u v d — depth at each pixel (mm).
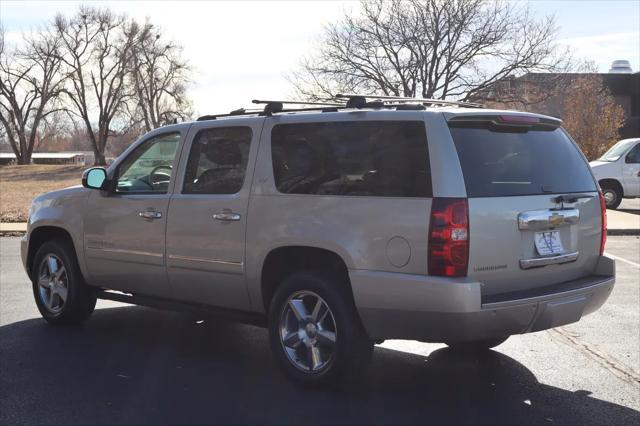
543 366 5742
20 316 7359
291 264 5320
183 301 6016
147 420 4488
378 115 4855
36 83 72125
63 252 6805
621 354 6098
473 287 4355
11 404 4770
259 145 5414
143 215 6051
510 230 4633
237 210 5395
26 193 31500
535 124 5098
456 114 4668
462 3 31797
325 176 4992
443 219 4402
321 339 4996
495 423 4500
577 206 5152
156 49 71438
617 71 50156
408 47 32031
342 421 4488
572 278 5188
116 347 6199
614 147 20312
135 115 73562
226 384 5215
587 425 4484
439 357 5992
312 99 32969
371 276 4625
